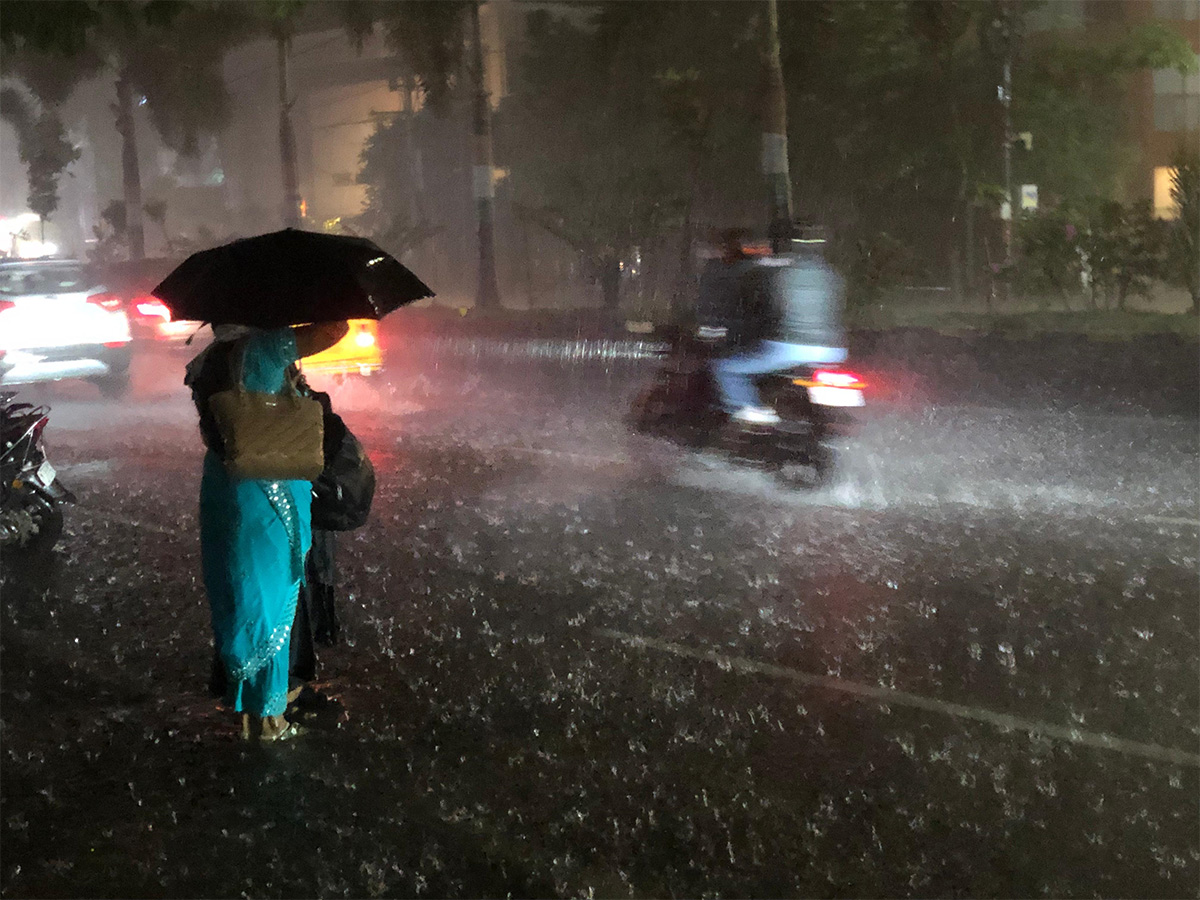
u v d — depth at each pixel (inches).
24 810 160.9
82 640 229.6
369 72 1664.6
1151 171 1201.4
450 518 325.7
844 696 197.5
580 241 973.8
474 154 971.3
